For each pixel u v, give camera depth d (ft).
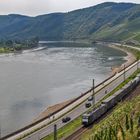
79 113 458.50
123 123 278.46
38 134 383.24
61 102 579.89
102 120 398.42
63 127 399.85
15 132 396.98
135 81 601.62
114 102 468.34
